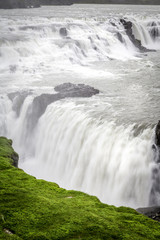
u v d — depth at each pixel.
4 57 52.97
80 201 16.38
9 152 26.20
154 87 41.19
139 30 77.62
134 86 41.75
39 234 12.99
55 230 13.28
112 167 26.42
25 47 55.81
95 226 13.63
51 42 61.34
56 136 33.19
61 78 45.75
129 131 27.70
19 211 14.70
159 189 24.11
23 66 50.75
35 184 18.48
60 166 31.62
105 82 43.62
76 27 71.50
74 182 29.33
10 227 13.45
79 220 14.10
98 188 27.12
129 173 25.17
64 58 55.81
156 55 64.44
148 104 34.81
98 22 77.88
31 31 66.81
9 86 42.03
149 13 128.88
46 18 80.00
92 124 30.06
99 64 55.12
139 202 24.53
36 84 42.91
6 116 37.94
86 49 62.59
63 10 153.00
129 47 71.00
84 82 43.72
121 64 55.12
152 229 13.90
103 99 36.69
